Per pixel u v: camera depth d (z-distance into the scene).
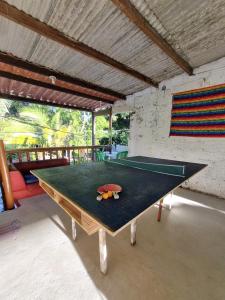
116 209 1.01
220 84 2.88
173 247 1.63
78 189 1.37
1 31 2.02
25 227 1.94
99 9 1.74
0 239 1.72
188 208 2.50
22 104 9.60
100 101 5.20
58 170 2.06
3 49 2.42
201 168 2.21
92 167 2.23
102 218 0.91
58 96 4.72
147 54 2.69
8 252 1.54
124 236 1.80
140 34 2.19
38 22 1.84
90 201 1.13
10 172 2.60
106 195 1.17
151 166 2.26
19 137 7.01
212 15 1.89
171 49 2.46
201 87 3.15
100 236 1.21
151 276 1.29
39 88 4.02
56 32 2.01
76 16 1.81
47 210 2.34
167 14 1.85
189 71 3.13
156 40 2.15
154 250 1.59
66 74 3.33
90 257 1.49
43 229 1.90
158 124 4.04
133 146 4.84
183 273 1.33
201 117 3.17
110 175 1.81
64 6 1.67
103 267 1.29
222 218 2.20
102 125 9.05
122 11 1.67
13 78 3.14
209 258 1.49
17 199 2.67
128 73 3.13
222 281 1.26
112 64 2.78
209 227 1.98
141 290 1.18
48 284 1.23
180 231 1.90
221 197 2.95
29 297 1.14
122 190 1.34
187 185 3.46
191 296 1.14
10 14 1.65
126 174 1.85
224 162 2.89
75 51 2.53
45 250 1.57
